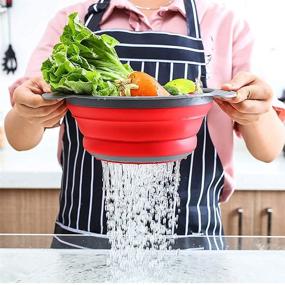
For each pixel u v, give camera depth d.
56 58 0.66
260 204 1.53
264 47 1.90
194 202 1.00
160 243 0.83
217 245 0.83
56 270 0.76
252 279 0.74
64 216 1.04
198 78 0.93
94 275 0.75
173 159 0.68
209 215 1.00
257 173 1.50
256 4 1.88
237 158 1.69
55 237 0.86
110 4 1.03
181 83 0.72
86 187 1.01
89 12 1.04
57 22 1.07
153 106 0.63
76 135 1.02
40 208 1.53
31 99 0.74
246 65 1.03
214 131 1.00
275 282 0.73
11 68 1.90
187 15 1.02
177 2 1.02
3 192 1.52
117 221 0.86
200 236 0.86
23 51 1.90
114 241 0.84
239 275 0.75
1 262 0.78
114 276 0.75
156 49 1.00
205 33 1.02
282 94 1.91
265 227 1.54
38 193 1.52
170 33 1.00
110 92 0.66
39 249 0.82
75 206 1.02
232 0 1.87
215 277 0.74
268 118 0.96
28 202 1.53
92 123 0.67
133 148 0.67
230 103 0.77
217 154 1.01
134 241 0.84
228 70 1.02
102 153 0.68
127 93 0.66
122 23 1.03
